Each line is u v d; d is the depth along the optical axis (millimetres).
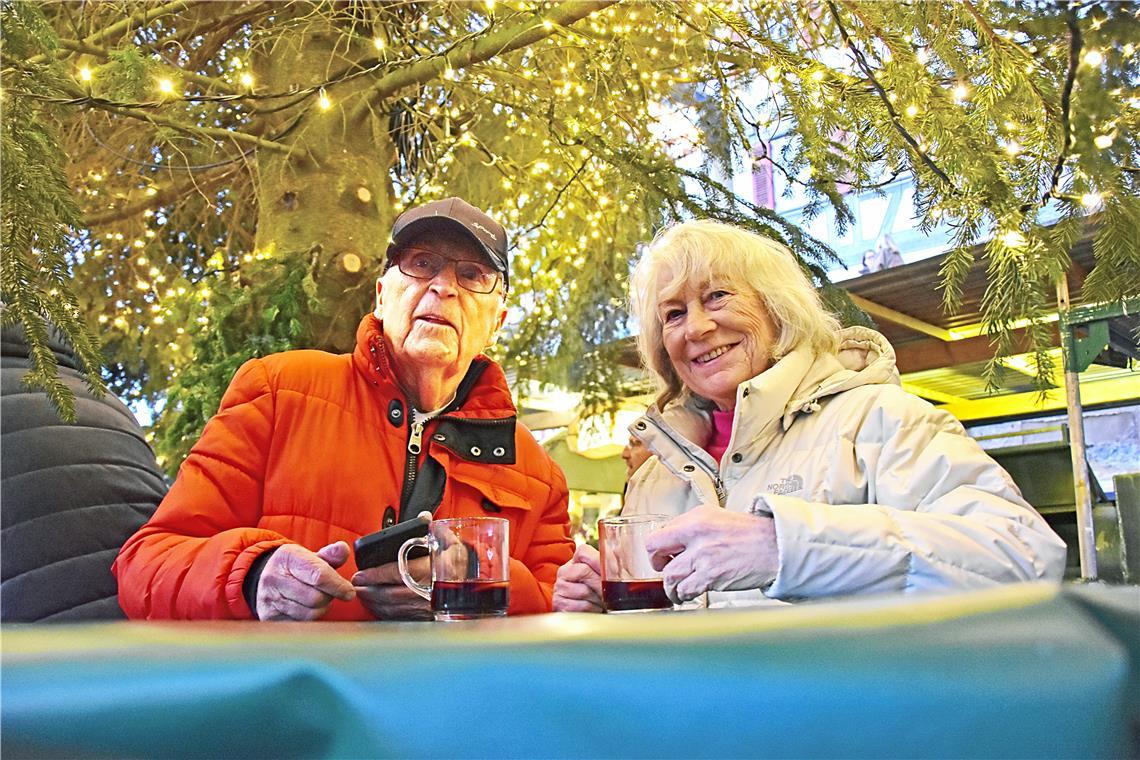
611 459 4203
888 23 1484
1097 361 2758
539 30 2119
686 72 2416
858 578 1049
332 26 2688
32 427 1722
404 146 3139
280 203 2725
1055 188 1326
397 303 1648
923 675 315
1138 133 1216
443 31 2732
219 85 2428
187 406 2418
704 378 1607
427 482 1583
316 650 418
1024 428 4082
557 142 2590
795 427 1476
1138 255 1347
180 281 2861
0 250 1188
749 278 1599
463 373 1687
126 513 1804
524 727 346
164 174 3143
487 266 1685
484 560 1045
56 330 1404
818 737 310
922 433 1334
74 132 2695
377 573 1209
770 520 1106
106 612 1695
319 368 1620
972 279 2277
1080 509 2549
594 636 408
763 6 1856
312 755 372
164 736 377
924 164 1589
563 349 3160
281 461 1517
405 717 363
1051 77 1322
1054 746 294
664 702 331
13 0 1254
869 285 3150
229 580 1209
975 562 1055
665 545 1114
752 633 388
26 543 1648
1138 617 358
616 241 2953
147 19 2324
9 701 398
